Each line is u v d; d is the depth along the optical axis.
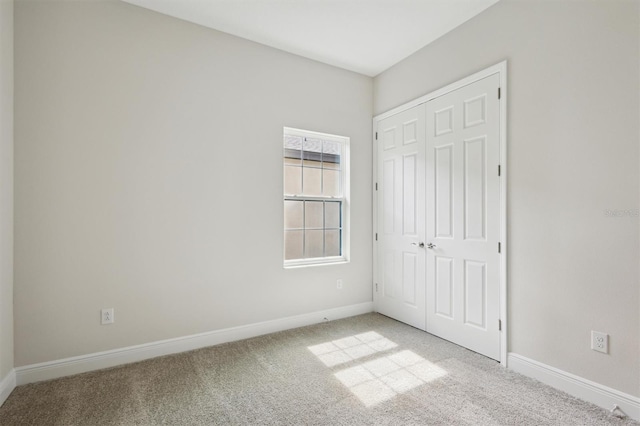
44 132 2.19
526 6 2.26
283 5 2.48
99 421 1.75
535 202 2.21
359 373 2.29
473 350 2.63
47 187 2.20
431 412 1.83
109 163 2.38
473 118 2.62
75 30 2.28
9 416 1.79
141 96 2.50
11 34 2.07
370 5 2.48
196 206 2.71
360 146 3.66
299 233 3.35
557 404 1.90
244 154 2.94
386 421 1.75
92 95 2.33
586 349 1.95
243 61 2.94
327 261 3.51
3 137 1.97
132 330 2.47
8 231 2.04
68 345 2.26
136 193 2.48
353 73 3.61
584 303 1.96
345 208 3.62
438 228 2.94
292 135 3.32
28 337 2.15
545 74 2.15
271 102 3.08
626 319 1.79
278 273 3.12
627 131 1.79
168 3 2.46
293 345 2.77
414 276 3.21
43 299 2.19
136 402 1.93
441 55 2.92
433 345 2.76
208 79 2.77
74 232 2.28
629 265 1.78
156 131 2.55
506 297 2.38
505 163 2.38
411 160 3.24
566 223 2.04
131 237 2.46
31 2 2.16
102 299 2.37
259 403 1.92
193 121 2.70
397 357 2.54
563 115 2.06
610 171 1.85
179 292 2.65
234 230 2.89
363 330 3.13
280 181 3.13
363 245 3.68
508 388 2.08
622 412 1.79
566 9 2.04
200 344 2.73
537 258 2.20
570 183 2.03
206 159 2.76
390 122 3.50
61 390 2.05
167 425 1.73
